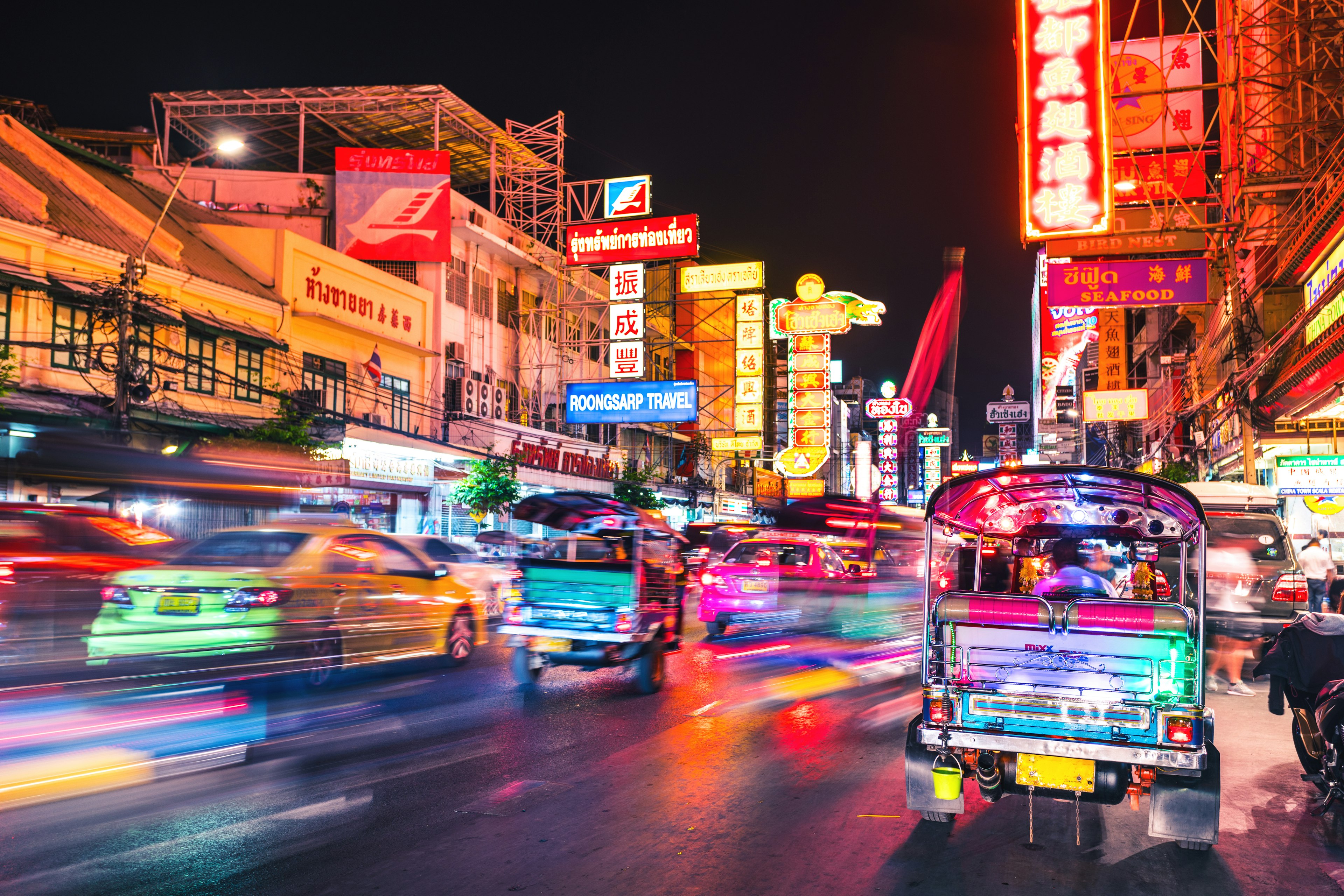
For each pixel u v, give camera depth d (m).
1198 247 25.08
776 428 73.31
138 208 25.44
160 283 21.75
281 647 7.39
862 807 5.61
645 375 41.94
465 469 32.06
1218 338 33.03
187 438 19.14
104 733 5.85
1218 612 10.86
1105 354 48.81
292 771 6.27
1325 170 20.89
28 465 7.09
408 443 29.08
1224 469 33.97
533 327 42.53
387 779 6.09
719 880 4.37
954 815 5.23
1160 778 4.71
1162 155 27.22
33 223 18.81
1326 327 17.66
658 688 9.71
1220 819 5.27
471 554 14.00
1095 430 74.19
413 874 4.38
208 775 6.16
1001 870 4.57
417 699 8.99
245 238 26.45
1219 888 4.38
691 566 20.25
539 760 6.67
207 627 6.60
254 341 24.09
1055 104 22.95
